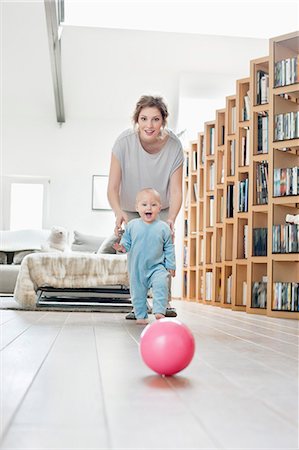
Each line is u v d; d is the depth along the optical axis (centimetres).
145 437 95
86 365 174
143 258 317
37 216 963
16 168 955
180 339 156
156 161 341
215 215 670
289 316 467
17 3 810
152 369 158
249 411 117
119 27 839
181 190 345
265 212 531
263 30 841
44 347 215
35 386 139
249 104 564
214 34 846
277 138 489
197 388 142
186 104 904
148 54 866
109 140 968
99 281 466
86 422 105
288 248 475
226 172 623
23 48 861
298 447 91
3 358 184
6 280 671
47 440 93
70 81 905
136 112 329
